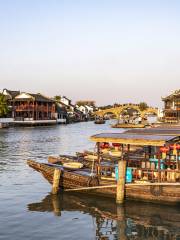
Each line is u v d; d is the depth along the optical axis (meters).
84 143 55.16
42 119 104.56
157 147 22.08
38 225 16.52
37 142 55.28
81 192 21.72
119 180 19.50
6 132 75.88
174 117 88.06
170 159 20.98
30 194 21.92
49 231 15.78
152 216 17.70
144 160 21.38
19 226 16.36
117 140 20.62
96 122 125.25
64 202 20.12
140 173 20.47
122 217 17.62
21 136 65.88
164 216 17.69
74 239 14.95
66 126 106.56
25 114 101.06
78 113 152.25
